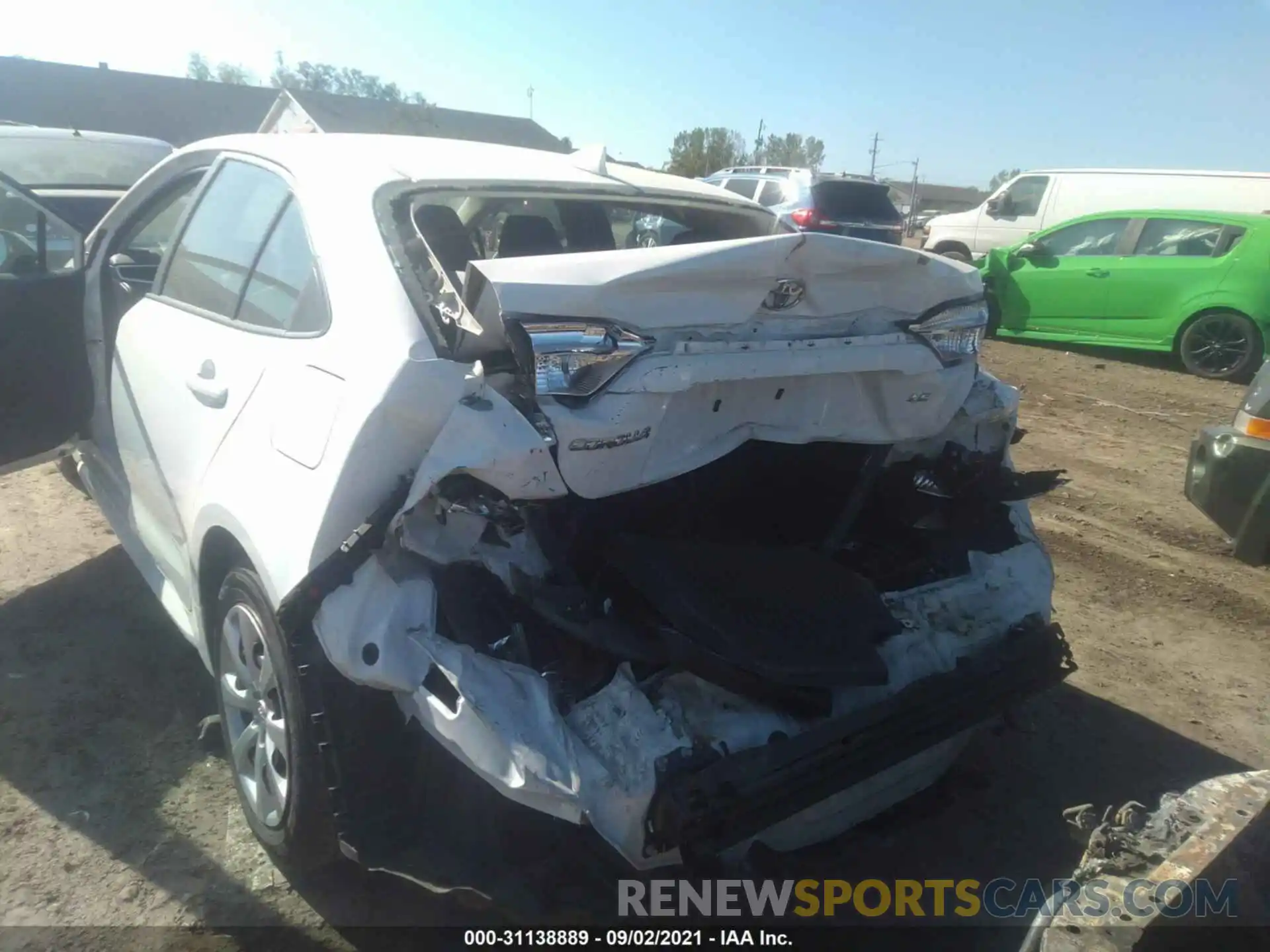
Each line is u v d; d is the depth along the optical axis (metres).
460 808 2.31
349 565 2.16
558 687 2.12
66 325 3.67
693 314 2.26
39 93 36.06
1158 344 10.57
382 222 2.55
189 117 38.19
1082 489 6.30
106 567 4.43
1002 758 3.38
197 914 2.57
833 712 2.33
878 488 3.05
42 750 3.17
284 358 2.57
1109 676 3.97
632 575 2.27
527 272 2.12
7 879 2.64
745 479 2.78
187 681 3.58
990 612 2.81
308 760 2.39
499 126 42.84
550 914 2.13
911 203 38.56
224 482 2.63
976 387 3.06
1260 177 13.09
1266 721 3.68
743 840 2.07
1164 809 2.05
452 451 2.07
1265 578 4.95
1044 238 11.57
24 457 3.66
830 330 2.51
